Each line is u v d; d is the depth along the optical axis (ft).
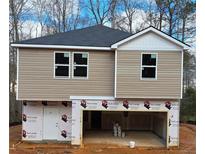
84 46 62.80
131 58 61.52
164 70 61.77
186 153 58.75
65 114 66.64
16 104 114.01
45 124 66.54
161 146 64.03
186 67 125.80
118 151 58.75
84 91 63.87
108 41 66.74
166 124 64.49
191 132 85.56
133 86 61.57
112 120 84.12
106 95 63.93
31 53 63.31
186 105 116.37
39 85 63.36
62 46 62.75
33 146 61.82
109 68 64.23
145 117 84.12
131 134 77.30
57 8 128.16
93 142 66.18
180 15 122.01
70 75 63.77
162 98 62.08
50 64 63.52
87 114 83.76
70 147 61.26
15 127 90.74
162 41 61.72
